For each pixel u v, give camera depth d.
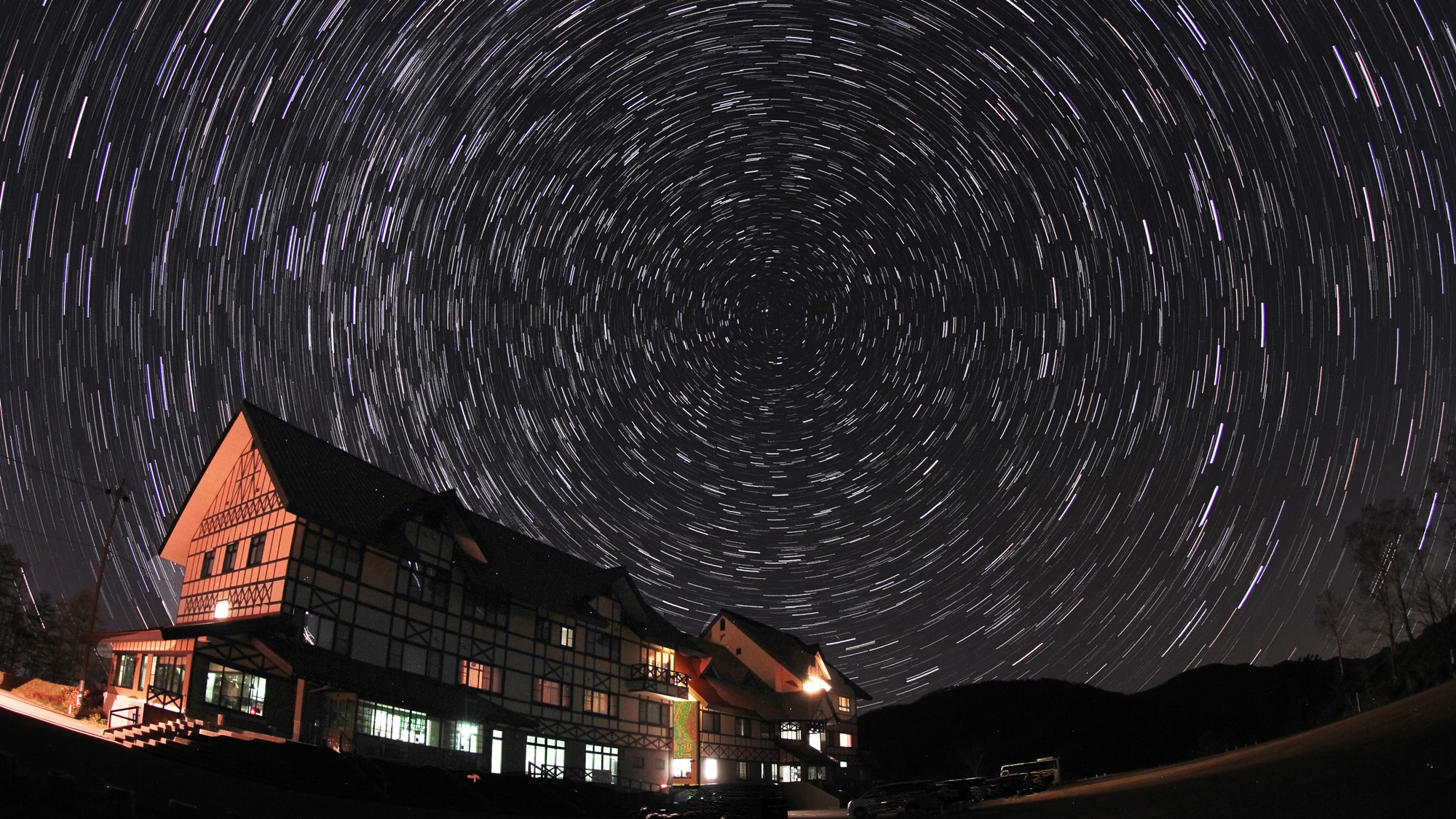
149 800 15.04
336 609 28.84
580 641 39.84
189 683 25.00
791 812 45.31
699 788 30.16
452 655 32.94
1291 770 22.61
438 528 33.78
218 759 21.33
